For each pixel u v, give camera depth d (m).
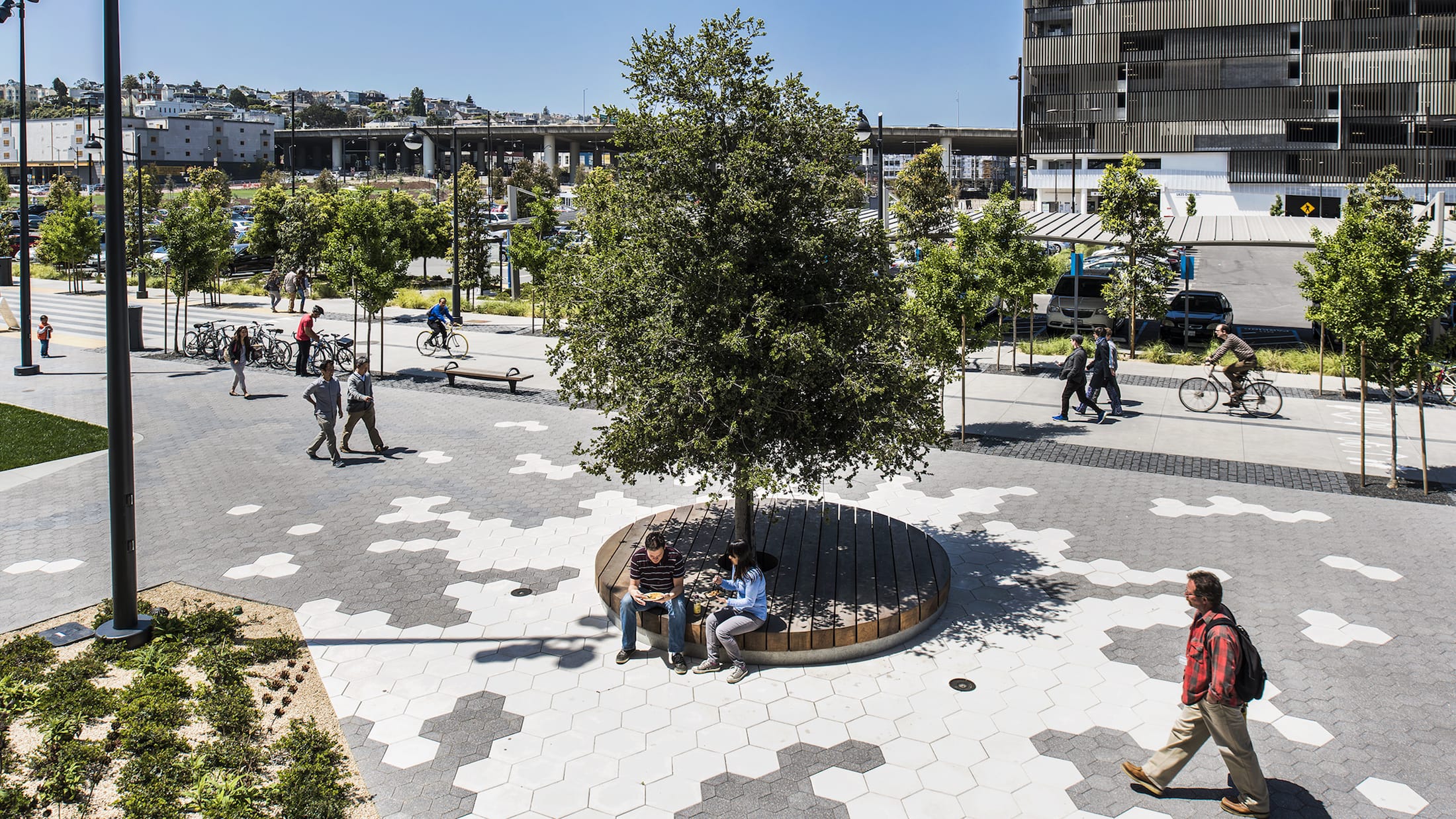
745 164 8.33
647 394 8.53
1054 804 6.19
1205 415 17.45
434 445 15.59
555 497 12.81
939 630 8.76
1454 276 18.80
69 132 180.88
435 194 70.94
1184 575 9.97
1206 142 75.62
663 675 7.93
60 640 8.35
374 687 7.70
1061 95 79.81
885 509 12.22
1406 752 6.72
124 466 8.25
